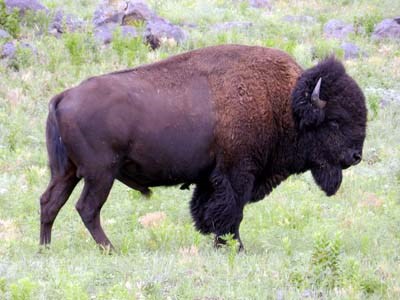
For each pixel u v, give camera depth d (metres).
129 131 29.89
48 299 23.95
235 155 30.83
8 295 23.89
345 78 31.70
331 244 26.00
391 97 53.91
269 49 32.03
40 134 45.88
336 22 70.06
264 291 24.66
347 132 31.62
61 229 33.59
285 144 31.70
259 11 74.81
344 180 41.34
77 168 30.08
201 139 30.58
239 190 31.03
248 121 30.70
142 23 62.31
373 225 34.50
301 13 76.50
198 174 31.11
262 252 30.86
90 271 26.36
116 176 30.47
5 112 48.09
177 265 27.22
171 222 35.00
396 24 68.06
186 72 31.02
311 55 61.16
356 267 25.89
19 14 62.25
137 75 30.73
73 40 55.91
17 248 30.02
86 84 30.16
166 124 30.22
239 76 30.98
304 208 36.53
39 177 39.84
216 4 75.56
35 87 51.31
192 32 64.31
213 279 25.91
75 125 29.52
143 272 26.41
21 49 54.44
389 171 42.72
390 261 28.55
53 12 63.88
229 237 29.06
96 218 30.30
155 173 30.83
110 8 64.44
